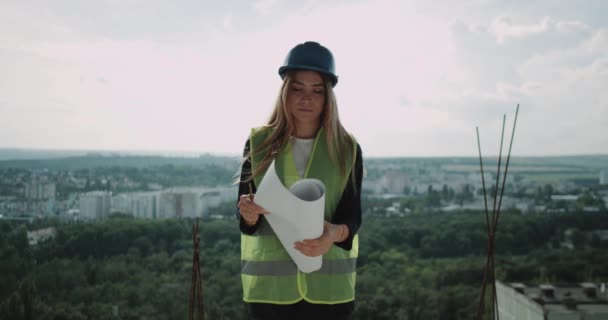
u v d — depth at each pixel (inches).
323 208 47.7
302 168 55.6
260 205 48.9
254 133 56.6
